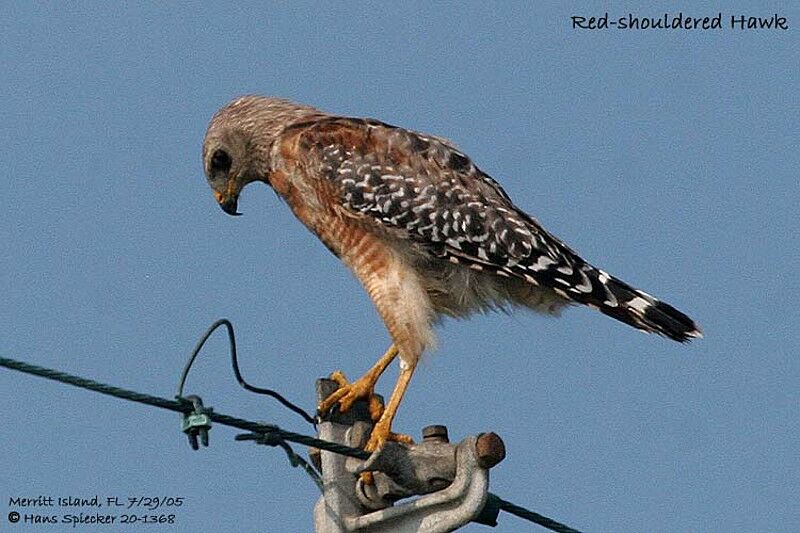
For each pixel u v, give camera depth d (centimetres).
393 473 1015
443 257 1270
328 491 1041
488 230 1263
